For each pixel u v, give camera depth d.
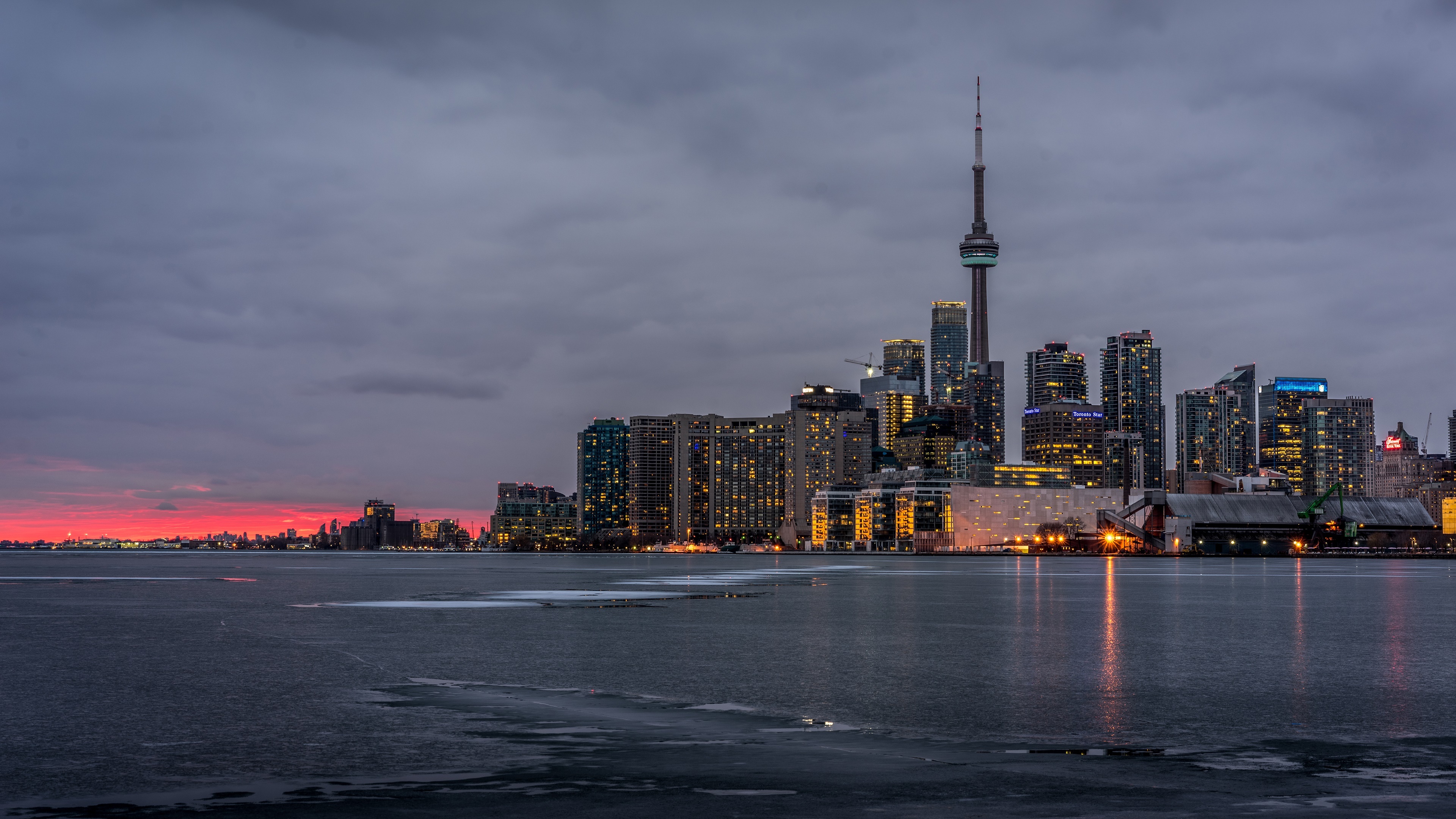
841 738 41.34
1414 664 68.31
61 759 37.44
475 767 35.53
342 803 30.88
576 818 28.89
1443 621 107.50
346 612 113.31
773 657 69.94
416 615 109.31
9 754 38.28
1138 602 142.12
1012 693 54.12
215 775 34.69
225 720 45.06
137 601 137.25
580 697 51.69
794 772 34.84
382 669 62.59
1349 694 54.34
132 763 36.78
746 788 32.41
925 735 42.09
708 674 60.94
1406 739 41.75
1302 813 29.53
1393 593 176.62
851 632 90.19
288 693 52.84
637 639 82.50
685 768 35.38
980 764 36.25
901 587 192.38
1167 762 37.00
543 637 83.81
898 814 29.28
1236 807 30.27
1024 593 170.12
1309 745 40.38
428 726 43.53
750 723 44.47
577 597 148.25
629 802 30.67
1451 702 51.50
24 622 100.19
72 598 146.00
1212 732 43.22
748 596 151.50
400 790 32.31
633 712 47.16
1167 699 52.12
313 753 38.09
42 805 31.05
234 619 103.38
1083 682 58.34
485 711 47.59
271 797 31.62
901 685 56.81
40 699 51.22
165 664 65.38
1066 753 38.50
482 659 68.06
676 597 149.50
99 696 52.19
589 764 36.06
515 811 29.70
